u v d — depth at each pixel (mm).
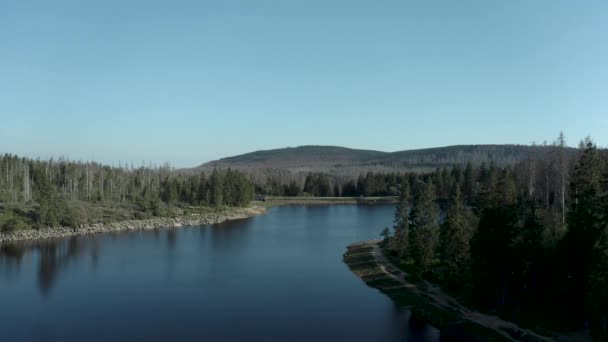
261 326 66562
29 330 65250
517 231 69375
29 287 86938
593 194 68938
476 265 71062
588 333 58438
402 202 112938
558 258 64500
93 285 88250
